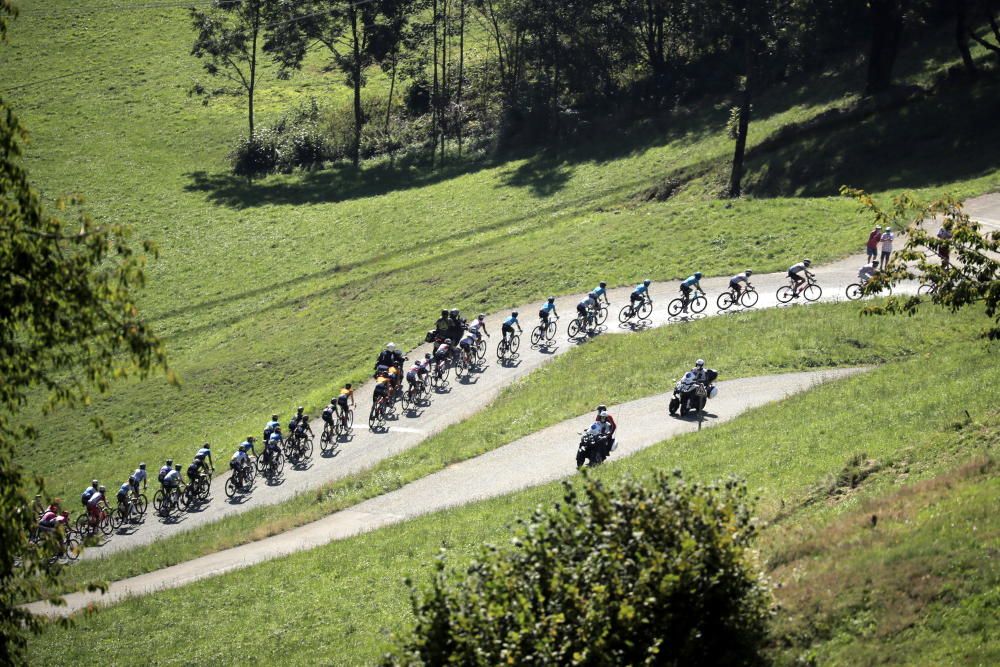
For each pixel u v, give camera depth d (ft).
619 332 315.37
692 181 483.92
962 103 433.89
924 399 183.62
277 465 284.61
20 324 105.60
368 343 370.12
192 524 261.85
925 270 160.97
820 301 297.33
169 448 327.67
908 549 112.78
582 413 257.34
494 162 620.90
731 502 107.45
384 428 295.07
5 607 109.29
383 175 640.58
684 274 349.41
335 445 291.99
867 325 268.21
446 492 225.56
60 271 101.76
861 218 362.12
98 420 109.19
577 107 645.10
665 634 97.91
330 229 560.61
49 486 315.99
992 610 99.09
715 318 303.89
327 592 171.63
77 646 165.68
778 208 389.80
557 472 222.07
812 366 254.27
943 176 388.37
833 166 432.66
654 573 95.81
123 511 272.51
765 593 103.91
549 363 305.94
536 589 93.66
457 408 294.87
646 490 104.42
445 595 94.79
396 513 219.20
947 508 121.90
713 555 100.94
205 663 150.41
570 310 345.92
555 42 623.77
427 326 368.48
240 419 338.54
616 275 364.79
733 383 253.85
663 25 650.43
